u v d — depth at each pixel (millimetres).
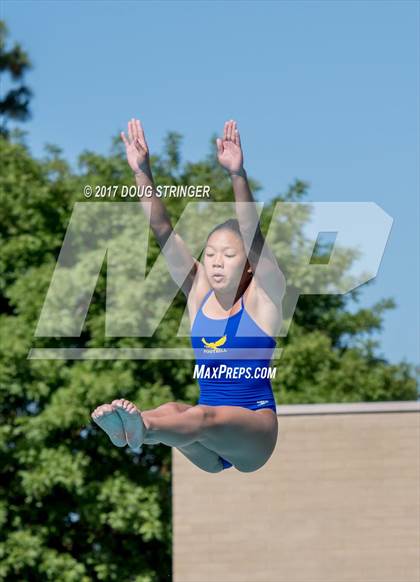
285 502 46531
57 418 57656
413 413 46781
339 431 46812
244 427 18703
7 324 60125
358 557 45875
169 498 61594
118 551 62875
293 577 45938
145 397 59031
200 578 46188
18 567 58625
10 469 61125
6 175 63656
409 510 46094
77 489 59031
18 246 61531
